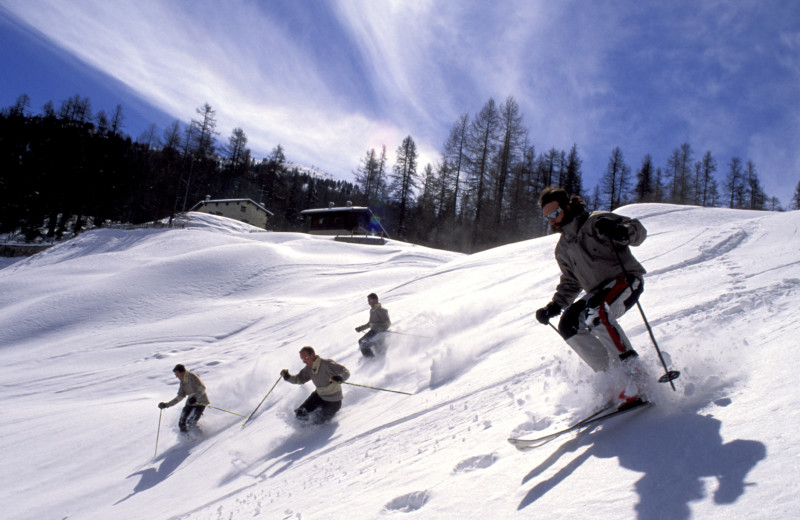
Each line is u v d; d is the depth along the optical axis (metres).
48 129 64.56
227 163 84.94
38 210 58.75
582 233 2.66
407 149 58.53
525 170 50.28
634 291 2.53
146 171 72.25
